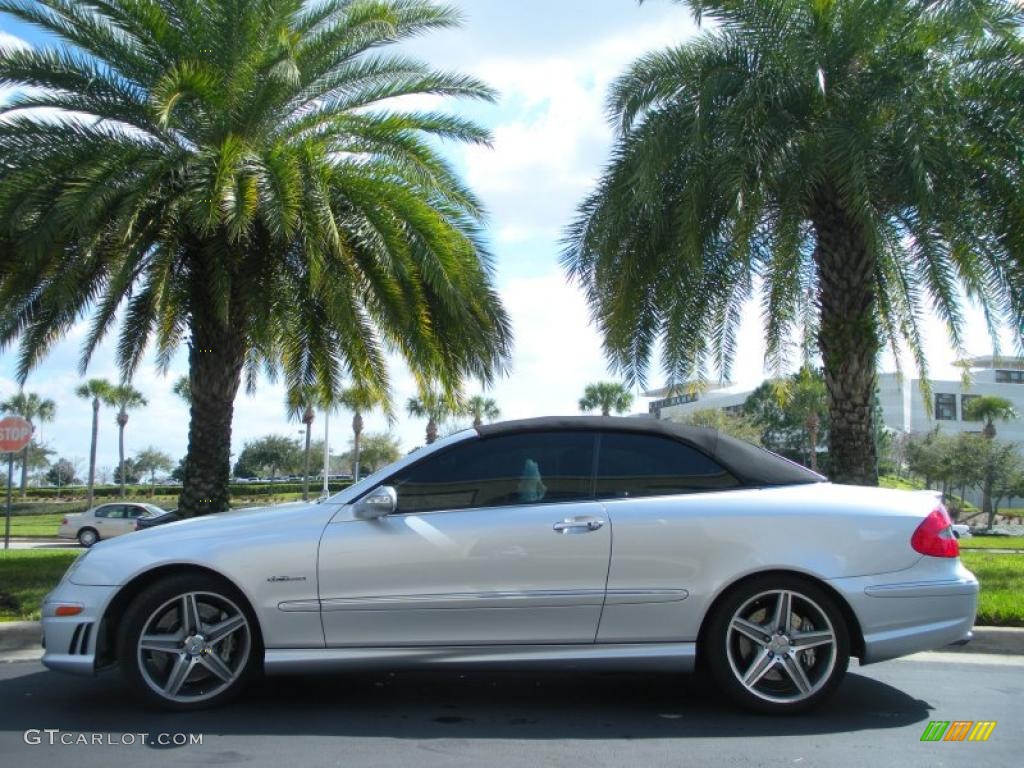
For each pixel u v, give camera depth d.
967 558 12.88
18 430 19.33
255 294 11.47
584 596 5.06
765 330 13.14
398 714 5.23
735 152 9.96
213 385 12.04
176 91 10.40
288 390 14.74
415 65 12.14
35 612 7.98
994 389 78.88
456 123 12.38
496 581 5.08
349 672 5.16
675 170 10.85
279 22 11.31
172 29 11.17
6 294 11.00
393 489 5.23
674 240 11.05
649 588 5.07
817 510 5.19
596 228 11.23
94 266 11.20
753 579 5.12
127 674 5.13
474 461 5.40
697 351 12.86
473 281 12.09
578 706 5.42
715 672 5.10
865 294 11.21
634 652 5.07
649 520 5.14
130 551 5.25
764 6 10.40
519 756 4.51
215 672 5.18
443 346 12.53
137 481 99.44
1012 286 10.46
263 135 11.62
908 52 10.25
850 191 10.05
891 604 5.09
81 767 4.35
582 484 5.33
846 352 11.17
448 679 6.03
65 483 102.56
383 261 11.10
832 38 10.38
